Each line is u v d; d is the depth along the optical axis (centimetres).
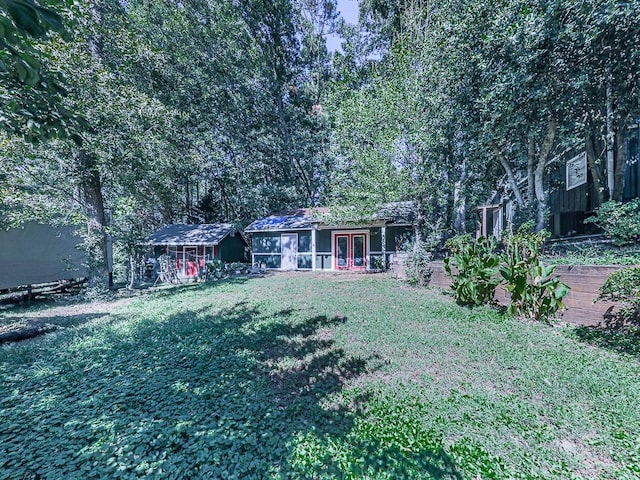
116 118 932
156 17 1619
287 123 2103
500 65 687
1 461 252
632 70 611
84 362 460
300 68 2184
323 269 1575
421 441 261
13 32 178
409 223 1153
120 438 276
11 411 327
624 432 265
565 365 378
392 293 828
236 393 352
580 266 518
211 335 558
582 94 655
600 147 849
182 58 1636
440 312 619
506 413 295
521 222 854
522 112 707
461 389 341
